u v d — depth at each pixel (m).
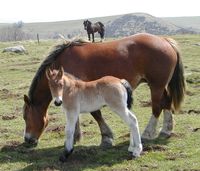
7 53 37.56
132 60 10.05
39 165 8.77
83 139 10.83
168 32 163.88
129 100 9.00
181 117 13.15
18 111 15.23
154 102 10.39
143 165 8.62
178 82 10.65
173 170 8.26
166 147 9.72
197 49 35.62
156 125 10.47
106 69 9.88
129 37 10.38
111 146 9.94
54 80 8.43
